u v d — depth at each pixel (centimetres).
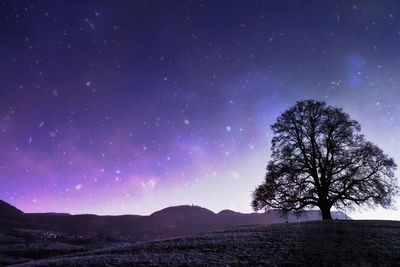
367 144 3369
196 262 1492
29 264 1828
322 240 1842
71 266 1556
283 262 1466
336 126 3412
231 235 2234
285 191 3541
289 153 3547
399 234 1914
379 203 3244
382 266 1345
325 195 3366
